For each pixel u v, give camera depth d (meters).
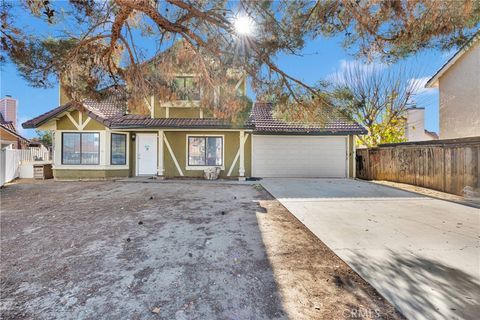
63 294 2.47
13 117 23.02
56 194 7.80
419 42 3.78
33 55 4.43
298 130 12.09
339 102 4.89
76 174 11.18
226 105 5.05
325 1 3.73
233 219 5.11
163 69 5.13
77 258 3.27
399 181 10.52
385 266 3.04
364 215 5.46
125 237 4.04
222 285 2.65
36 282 2.69
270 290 2.56
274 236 4.13
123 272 2.90
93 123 11.20
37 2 3.45
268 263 3.16
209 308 2.27
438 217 5.28
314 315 2.17
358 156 13.34
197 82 5.11
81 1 3.80
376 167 11.97
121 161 11.87
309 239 4.00
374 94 16.17
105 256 3.33
